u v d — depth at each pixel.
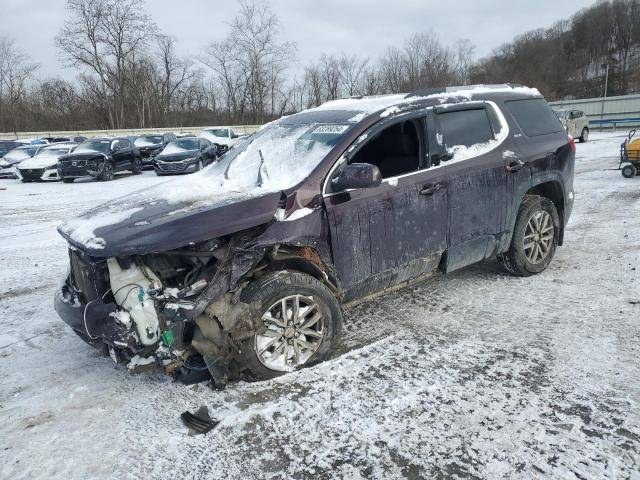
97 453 2.62
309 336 3.37
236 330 3.03
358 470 2.40
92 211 3.74
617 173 11.72
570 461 2.36
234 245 3.04
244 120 50.69
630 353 3.29
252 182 3.68
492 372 3.17
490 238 4.37
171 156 18.27
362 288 3.65
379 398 2.96
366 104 4.15
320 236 3.32
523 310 4.11
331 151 3.51
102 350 3.17
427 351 3.50
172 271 3.11
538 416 2.70
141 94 49.47
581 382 3.00
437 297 4.49
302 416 2.83
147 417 2.91
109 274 2.99
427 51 47.34
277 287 3.12
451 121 4.14
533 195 4.80
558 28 89.81
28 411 3.03
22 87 48.72
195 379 3.17
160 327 2.90
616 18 78.19
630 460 2.34
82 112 49.22
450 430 2.63
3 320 4.57
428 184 3.85
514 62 72.06
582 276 4.81
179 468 2.48
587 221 7.05
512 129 4.55
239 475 2.42
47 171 17.67
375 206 3.57
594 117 38.50
